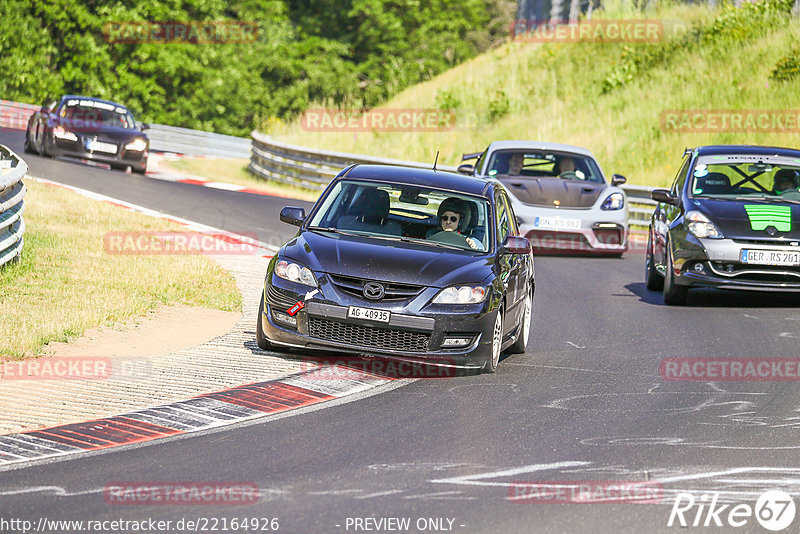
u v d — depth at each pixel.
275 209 73.88
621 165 98.12
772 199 47.91
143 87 171.00
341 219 34.31
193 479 21.09
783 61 105.62
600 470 22.75
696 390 31.09
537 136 109.25
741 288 45.28
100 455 22.58
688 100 106.81
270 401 27.67
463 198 35.00
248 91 186.25
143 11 174.75
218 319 38.06
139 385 28.58
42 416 25.34
